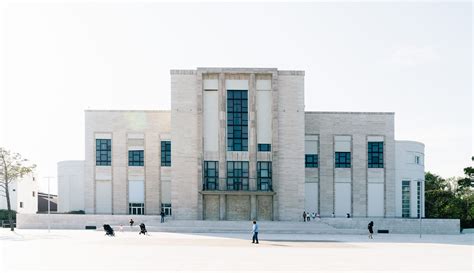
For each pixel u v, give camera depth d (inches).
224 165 3282.5
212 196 3297.2
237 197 3302.2
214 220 3221.0
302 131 3339.1
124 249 1726.1
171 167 3353.8
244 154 3309.5
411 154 3784.5
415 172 3784.5
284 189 3304.6
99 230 2920.8
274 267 1275.8
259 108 3346.5
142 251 1659.7
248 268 1254.3
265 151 3326.8
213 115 3341.5
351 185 3690.9
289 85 3361.2
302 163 3321.9
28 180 4478.3
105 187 3656.5
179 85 3344.0
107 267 1253.7
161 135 3688.5
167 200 3663.9
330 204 3673.7
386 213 3683.6
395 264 1373.0
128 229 2908.5
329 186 3683.6
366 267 1298.0
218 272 1176.8
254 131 3299.7
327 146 3703.3
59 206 4020.7
